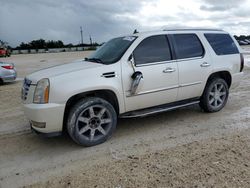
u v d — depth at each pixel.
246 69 13.04
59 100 3.66
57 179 3.10
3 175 3.24
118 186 2.87
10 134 4.63
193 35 5.06
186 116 5.32
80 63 4.45
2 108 6.47
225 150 3.63
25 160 3.63
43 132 3.76
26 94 3.93
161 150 3.74
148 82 4.35
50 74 3.85
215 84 5.33
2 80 10.35
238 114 5.31
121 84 4.12
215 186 2.78
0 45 59.84
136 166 3.29
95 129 4.04
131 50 4.28
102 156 3.66
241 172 3.03
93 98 3.94
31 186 2.97
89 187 2.88
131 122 5.07
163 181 2.92
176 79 4.69
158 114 5.52
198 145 3.86
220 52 5.39
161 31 4.69
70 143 4.17
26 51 69.88
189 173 3.06
